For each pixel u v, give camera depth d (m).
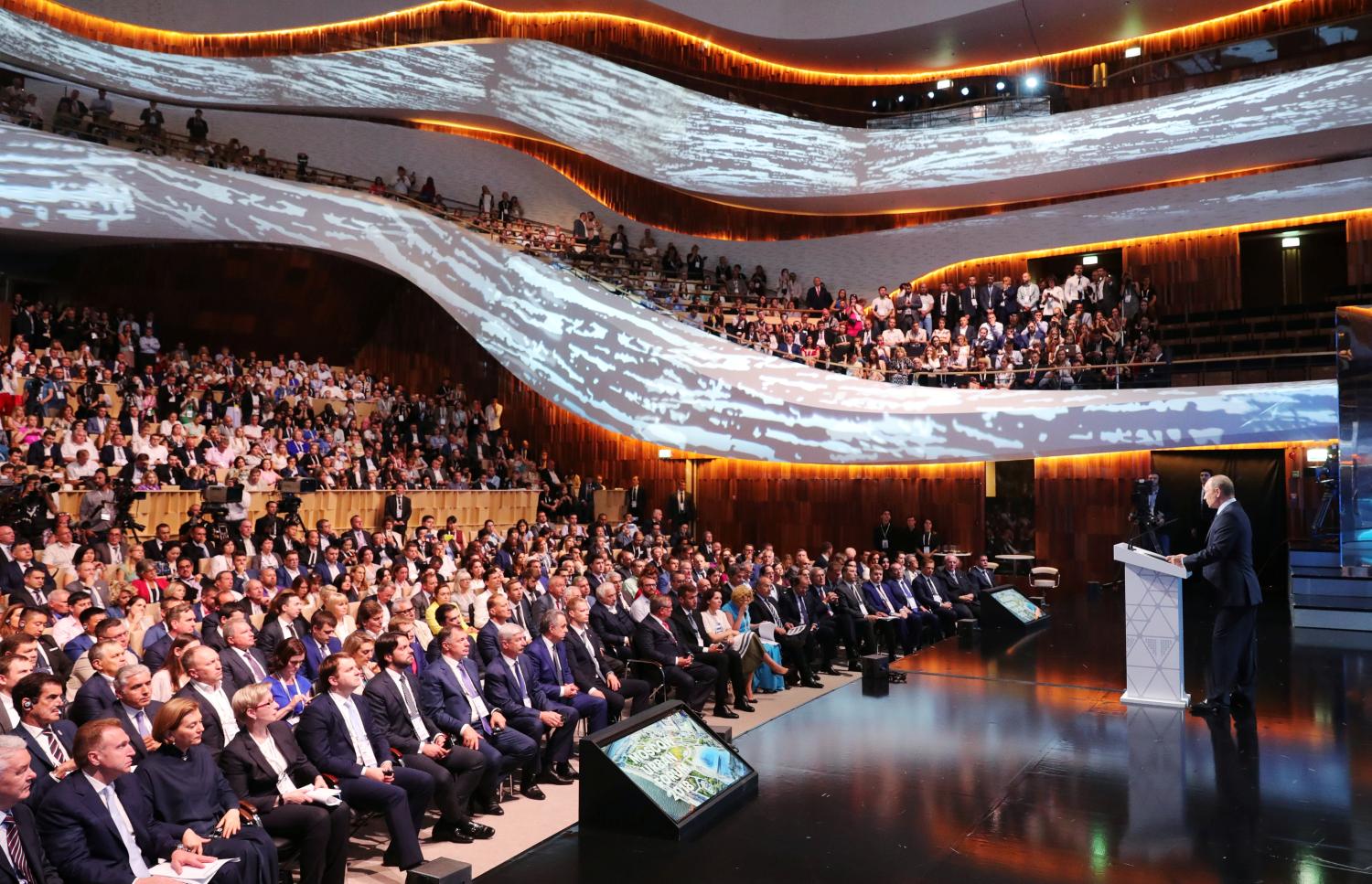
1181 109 17.70
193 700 4.76
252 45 19.64
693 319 19.06
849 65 22.11
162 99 18.33
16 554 9.77
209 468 14.02
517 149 22.00
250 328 20.53
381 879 5.32
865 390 18.08
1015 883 4.76
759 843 5.39
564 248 20.64
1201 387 16.00
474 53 20.03
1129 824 5.49
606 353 19.00
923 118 19.94
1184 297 19.00
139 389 15.27
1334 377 15.24
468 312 19.80
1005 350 18.08
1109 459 17.31
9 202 15.30
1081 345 17.31
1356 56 16.42
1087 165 18.53
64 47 17.25
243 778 5.12
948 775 6.49
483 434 19.38
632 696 8.24
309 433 16.36
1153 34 19.98
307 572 11.64
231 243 17.92
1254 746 6.93
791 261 22.12
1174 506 16.89
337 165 20.33
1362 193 17.30
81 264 18.11
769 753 7.11
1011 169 19.12
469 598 10.65
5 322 17.33
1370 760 6.58
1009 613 12.79
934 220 22.03
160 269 18.67
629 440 20.09
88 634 7.36
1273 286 19.27
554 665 7.48
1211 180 18.94
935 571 14.12
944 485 18.34
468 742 6.17
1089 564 17.34
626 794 5.63
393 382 22.39
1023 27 19.73
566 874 5.04
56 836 4.16
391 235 19.09
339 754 5.52
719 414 18.48
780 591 11.06
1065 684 9.24
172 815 4.58
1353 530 12.41
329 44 19.95
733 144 20.53
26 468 12.45
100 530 11.37
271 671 6.22
